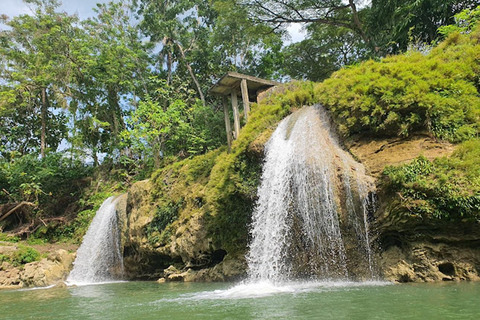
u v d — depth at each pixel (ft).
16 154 110.22
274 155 40.16
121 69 102.73
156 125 84.84
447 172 27.63
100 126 108.99
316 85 48.83
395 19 68.74
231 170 44.09
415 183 28.04
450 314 16.22
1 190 101.96
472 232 26.50
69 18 107.55
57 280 62.03
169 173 61.05
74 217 92.22
